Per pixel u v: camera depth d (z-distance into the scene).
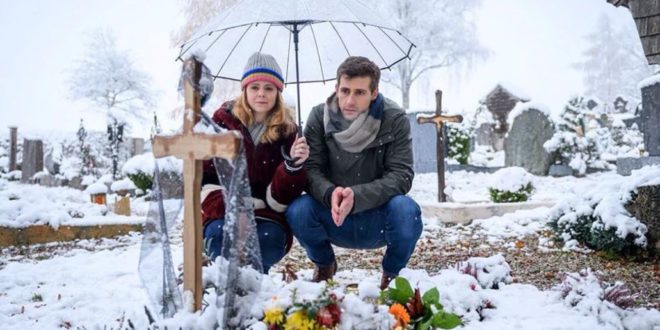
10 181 17.20
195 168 2.38
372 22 3.85
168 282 2.49
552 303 3.47
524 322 3.12
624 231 5.17
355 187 3.39
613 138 21.98
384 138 3.54
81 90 34.44
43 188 11.90
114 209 9.09
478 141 23.34
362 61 3.38
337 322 2.12
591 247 5.74
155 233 2.56
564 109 16.12
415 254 5.72
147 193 11.70
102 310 3.56
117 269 4.80
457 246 6.15
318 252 3.70
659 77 8.63
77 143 19.64
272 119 3.27
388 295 2.53
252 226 2.28
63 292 4.08
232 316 2.18
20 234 6.47
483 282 3.89
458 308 3.16
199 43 4.21
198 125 2.39
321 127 3.65
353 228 3.61
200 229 2.41
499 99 25.80
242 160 2.29
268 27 4.29
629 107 44.03
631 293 4.09
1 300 3.90
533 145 15.06
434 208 7.91
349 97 3.39
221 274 2.21
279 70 3.29
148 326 2.37
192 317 2.22
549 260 5.31
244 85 3.23
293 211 3.41
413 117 16.25
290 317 2.10
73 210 7.57
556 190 11.75
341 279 4.30
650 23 6.75
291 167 3.15
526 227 7.05
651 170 5.68
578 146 15.07
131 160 11.83
